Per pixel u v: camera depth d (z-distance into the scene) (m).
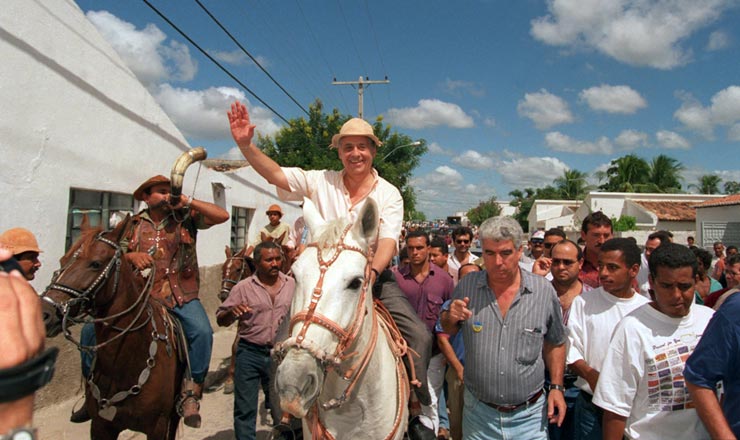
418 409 3.24
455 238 7.29
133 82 7.09
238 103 3.11
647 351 2.83
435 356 4.68
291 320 2.27
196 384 4.35
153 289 4.32
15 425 1.05
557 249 4.23
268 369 4.73
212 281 10.12
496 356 3.17
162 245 4.45
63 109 5.61
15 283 1.24
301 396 2.05
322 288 2.26
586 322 3.59
